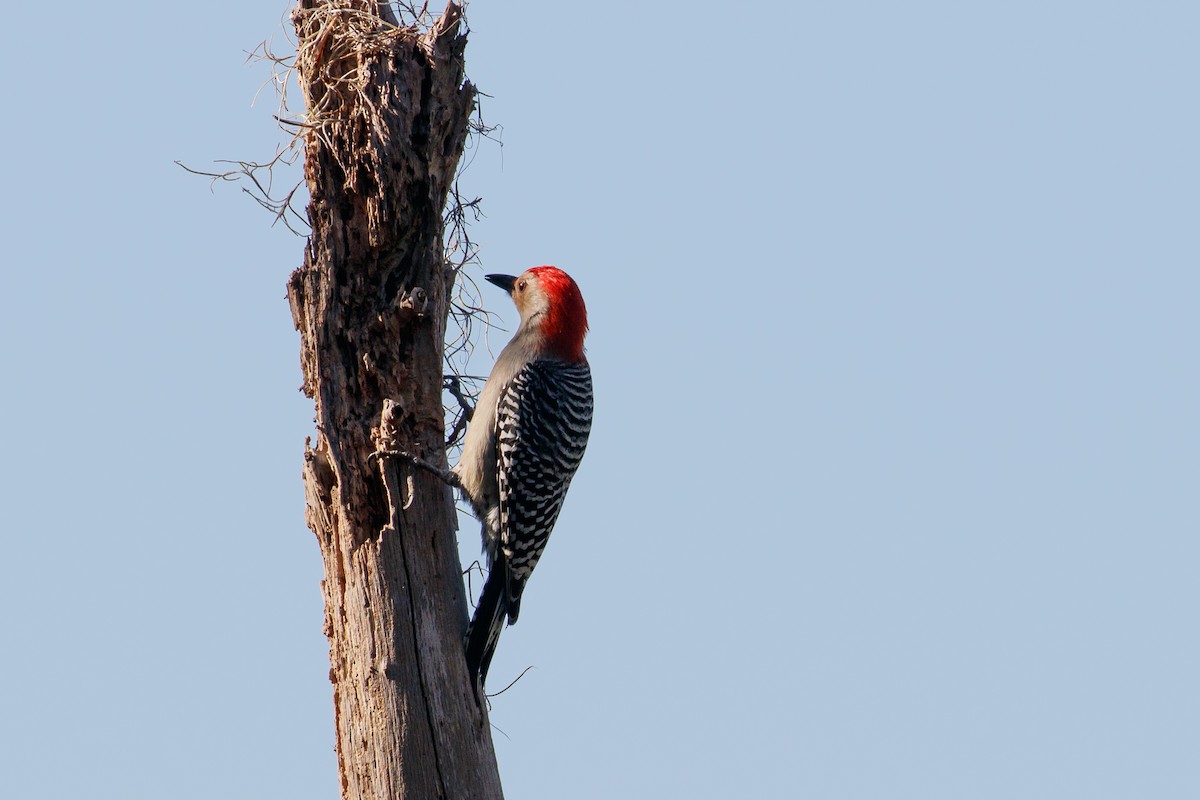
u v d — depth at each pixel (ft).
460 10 38.24
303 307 37.09
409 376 37.11
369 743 35.55
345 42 37.93
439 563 36.68
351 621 36.11
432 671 35.81
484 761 36.45
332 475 36.86
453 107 38.01
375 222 36.81
